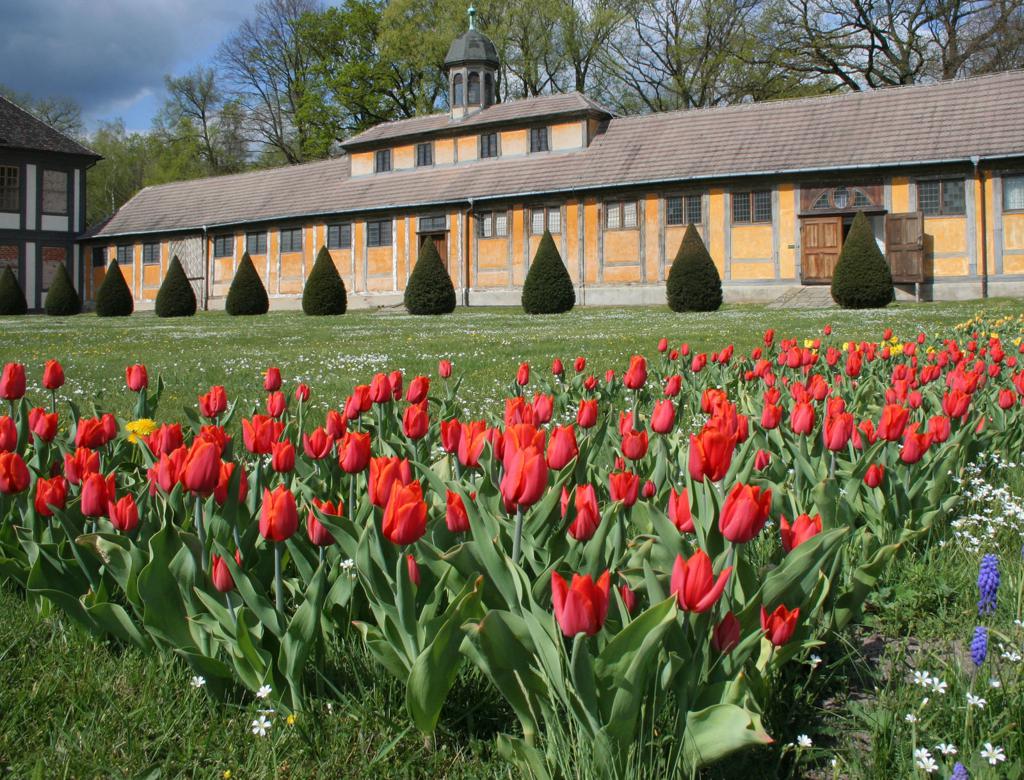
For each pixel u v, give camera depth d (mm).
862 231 23844
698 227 30234
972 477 4449
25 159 43406
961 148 26516
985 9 40188
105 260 45062
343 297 29656
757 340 14180
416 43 48469
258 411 7543
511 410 3215
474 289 34562
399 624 2377
